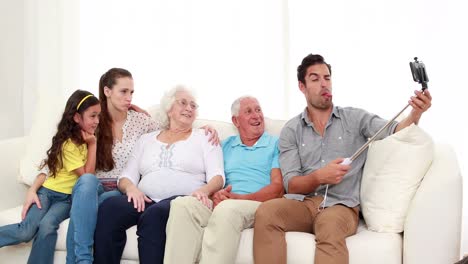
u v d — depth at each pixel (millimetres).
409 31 3445
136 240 2721
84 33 3988
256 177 2945
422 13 3418
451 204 2357
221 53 3799
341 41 3570
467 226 3414
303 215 2635
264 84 3746
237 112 3045
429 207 2373
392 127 2672
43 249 2727
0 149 3072
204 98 3842
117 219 2701
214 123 3219
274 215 2506
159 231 2631
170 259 2561
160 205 2668
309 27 3623
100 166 3039
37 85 4047
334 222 2451
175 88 3090
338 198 2705
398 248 2428
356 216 2648
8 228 2756
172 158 2979
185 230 2582
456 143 3406
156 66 3906
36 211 2820
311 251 2447
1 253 2885
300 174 2809
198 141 3020
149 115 3211
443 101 3414
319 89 2779
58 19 3990
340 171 2590
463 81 3379
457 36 3371
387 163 2586
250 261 2541
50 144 3074
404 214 2516
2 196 3049
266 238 2480
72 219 2689
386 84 3508
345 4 3547
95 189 2742
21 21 4035
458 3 3361
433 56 3414
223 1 3773
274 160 2943
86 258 2648
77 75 4016
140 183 2973
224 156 3084
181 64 3867
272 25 3703
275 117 3740
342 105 3586
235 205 2561
